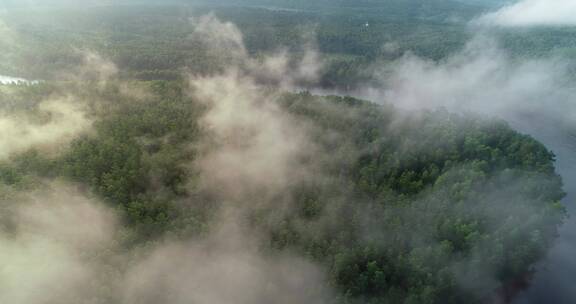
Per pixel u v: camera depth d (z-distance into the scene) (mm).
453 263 62875
